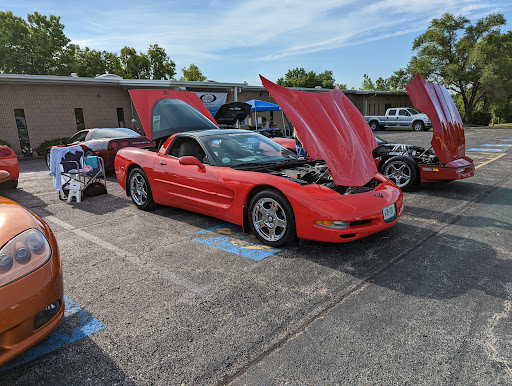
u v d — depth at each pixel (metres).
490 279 2.85
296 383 1.78
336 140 3.81
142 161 5.09
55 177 6.04
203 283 2.91
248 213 3.78
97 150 8.20
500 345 2.03
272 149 4.77
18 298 1.68
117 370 1.91
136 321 2.38
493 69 32.22
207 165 4.24
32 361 2.00
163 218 4.86
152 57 42.53
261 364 1.93
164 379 1.83
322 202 3.27
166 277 3.03
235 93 19.45
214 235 4.09
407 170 6.30
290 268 3.15
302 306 2.51
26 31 31.98
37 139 15.75
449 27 34.19
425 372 1.83
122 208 5.49
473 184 6.75
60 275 1.96
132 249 3.71
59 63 33.94
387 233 4.01
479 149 12.98
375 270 3.07
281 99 3.78
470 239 3.77
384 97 33.91
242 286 2.84
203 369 1.90
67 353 2.07
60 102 16.12
